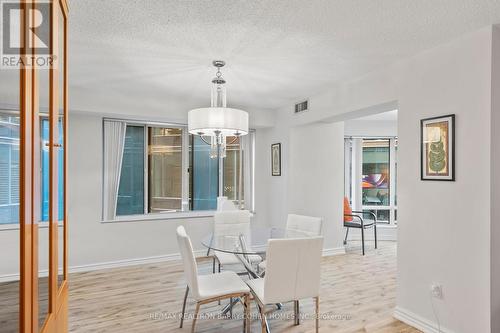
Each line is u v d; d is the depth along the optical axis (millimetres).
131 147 4609
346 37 2385
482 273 2203
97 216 4254
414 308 2709
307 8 1967
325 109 3980
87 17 2070
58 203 1304
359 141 6203
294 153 4773
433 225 2553
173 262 4598
